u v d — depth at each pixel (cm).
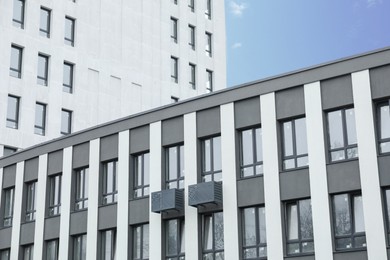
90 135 3459
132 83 5841
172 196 2977
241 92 2930
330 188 2611
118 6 5916
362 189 2530
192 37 6544
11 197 3850
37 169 3694
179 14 6462
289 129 2797
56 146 3619
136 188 3222
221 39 6806
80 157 3484
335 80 2695
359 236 2525
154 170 3138
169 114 3148
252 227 2797
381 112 2594
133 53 5925
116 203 3250
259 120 2856
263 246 2742
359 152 2572
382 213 2469
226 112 2955
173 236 3033
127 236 3159
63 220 3459
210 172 2972
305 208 2677
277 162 2761
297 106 2764
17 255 3653
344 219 2575
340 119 2680
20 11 5241
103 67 5647
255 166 2847
